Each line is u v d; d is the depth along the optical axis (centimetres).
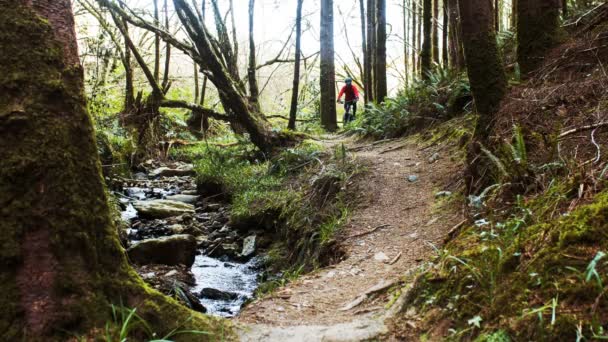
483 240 348
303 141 1066
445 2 1196
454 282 306
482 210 438
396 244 501
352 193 677
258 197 841
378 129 1003
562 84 536
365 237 541
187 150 1526
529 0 648
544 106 507
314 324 325
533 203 368
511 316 252
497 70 552
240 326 303
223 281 614
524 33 655
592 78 519
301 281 435
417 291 324
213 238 779
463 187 556
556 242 275
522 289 263
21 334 229
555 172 404
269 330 304
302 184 820
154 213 851
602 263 244
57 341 236
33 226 241
